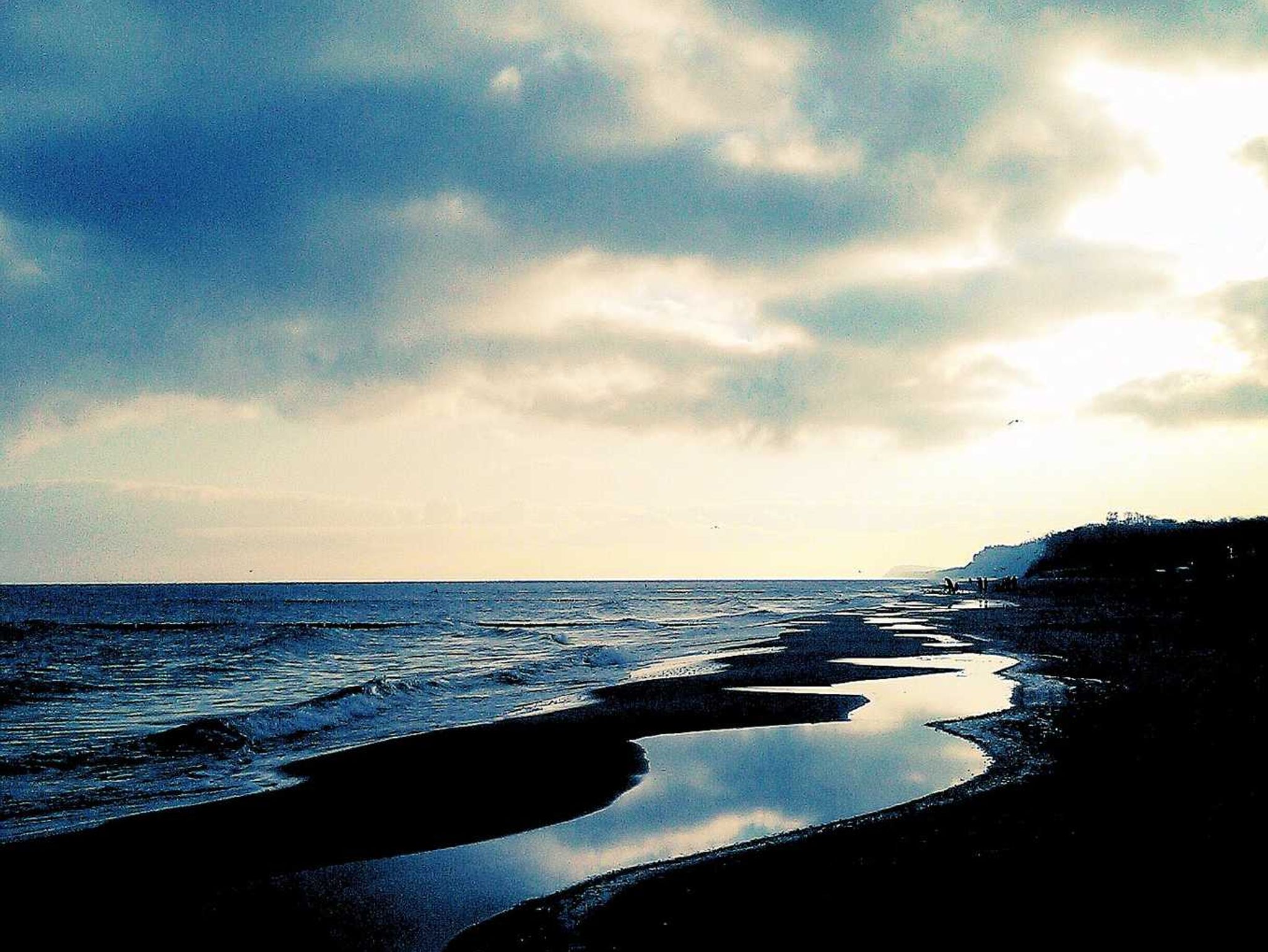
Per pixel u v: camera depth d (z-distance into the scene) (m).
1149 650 32.44
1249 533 122.62
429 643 44.81
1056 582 125.25
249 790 12.88
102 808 11.87
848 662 31.31
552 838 10.48
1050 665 28.41
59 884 8.82
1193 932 6.78
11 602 104.62
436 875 9.14
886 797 12.25
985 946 6.65
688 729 17.72
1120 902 7.42
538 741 16.59
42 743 16.69
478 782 13.36
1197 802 10.48
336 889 8.72
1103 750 14.12
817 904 7.70
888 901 7.68
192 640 46.38
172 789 12.97
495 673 28.52
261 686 27.03
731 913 7.60
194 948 7.36
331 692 24.38
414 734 17.52
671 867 9.07
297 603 107.56
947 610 75.25
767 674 27.91
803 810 11.61
